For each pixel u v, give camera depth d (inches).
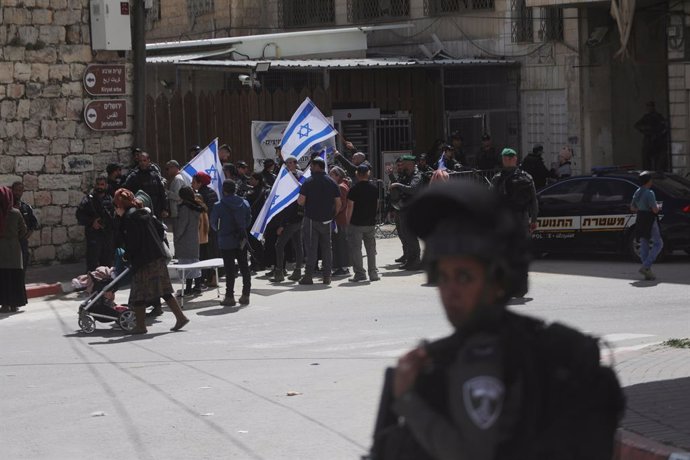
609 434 139.9
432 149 1492.4
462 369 133.7
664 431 384.8
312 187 937.5
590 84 1563.7
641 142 1582.2
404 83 1566.2
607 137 1574.8
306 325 738.8
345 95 1521.9
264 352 637.9
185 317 735.7
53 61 1036.5
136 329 721.0
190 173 1019.3
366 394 509.7
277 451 413.7
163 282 724.7
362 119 1521.9
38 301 895.7
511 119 1641.2
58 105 1042.1
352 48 1626.5
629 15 1349.7
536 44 1604.3
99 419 476.4
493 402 131.3
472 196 136.3
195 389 534.3
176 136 1258.6
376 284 942.4
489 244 135.0
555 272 980.6
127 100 1085.1
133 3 1078.4
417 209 139.0
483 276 135.6
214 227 839.7
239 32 1784.0
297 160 1060.5
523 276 140.1
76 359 631.2
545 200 1073.5
